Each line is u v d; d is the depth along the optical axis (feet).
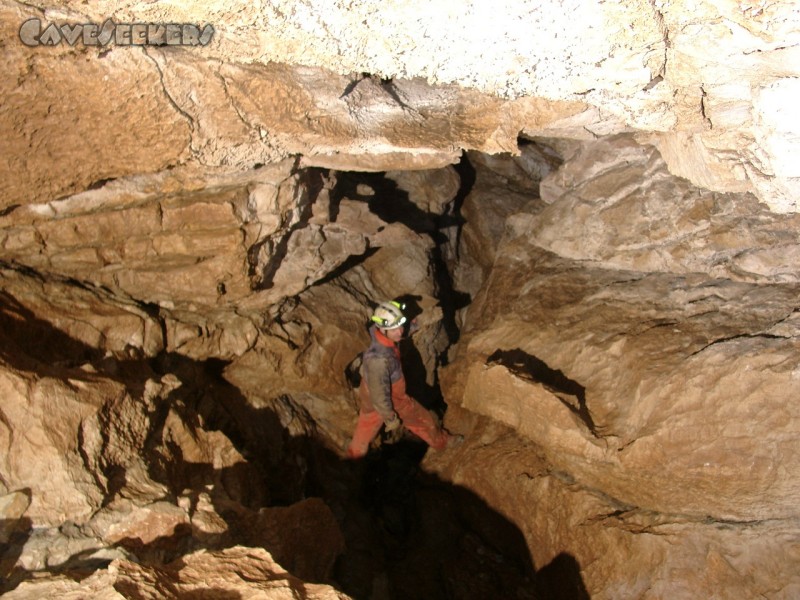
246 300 15.55
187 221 12.70
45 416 9.62
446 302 22.61
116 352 13.24
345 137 11.63
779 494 11.59
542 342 16.10
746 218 14.40
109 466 10.37
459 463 17.28
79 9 8.10
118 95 9.48
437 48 8.96
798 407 11.28
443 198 22.31
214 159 11.34
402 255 20.17
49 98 9.27
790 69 8.05
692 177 12.64
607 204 16.87
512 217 21.26
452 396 19.33
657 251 15.74
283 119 10.93
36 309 12.50
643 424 12.80
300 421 18.31
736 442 11.71
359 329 18.66
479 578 15.75
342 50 9.16
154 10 8.09
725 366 12.13
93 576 7.03
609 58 8.79
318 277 16.56
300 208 14.14
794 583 11.45
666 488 12.53
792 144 9.09
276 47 9.13
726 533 12.12
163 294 14.24
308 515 12.89
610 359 14.49
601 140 17.49
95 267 13.24
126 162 10.69
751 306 13.94
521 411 14.73
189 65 9.52
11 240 12.22
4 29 8.17
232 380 17.06
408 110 12.09
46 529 9.11
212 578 7.12
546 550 14.57
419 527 17.65
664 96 9.86
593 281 17.19
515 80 9.82
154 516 9.73
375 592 15.71
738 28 7.66
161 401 12.41
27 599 6.78
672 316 14.73
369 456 19.75
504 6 7.95
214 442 13.29
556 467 14.79
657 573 12.39
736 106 9.55
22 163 10.22
